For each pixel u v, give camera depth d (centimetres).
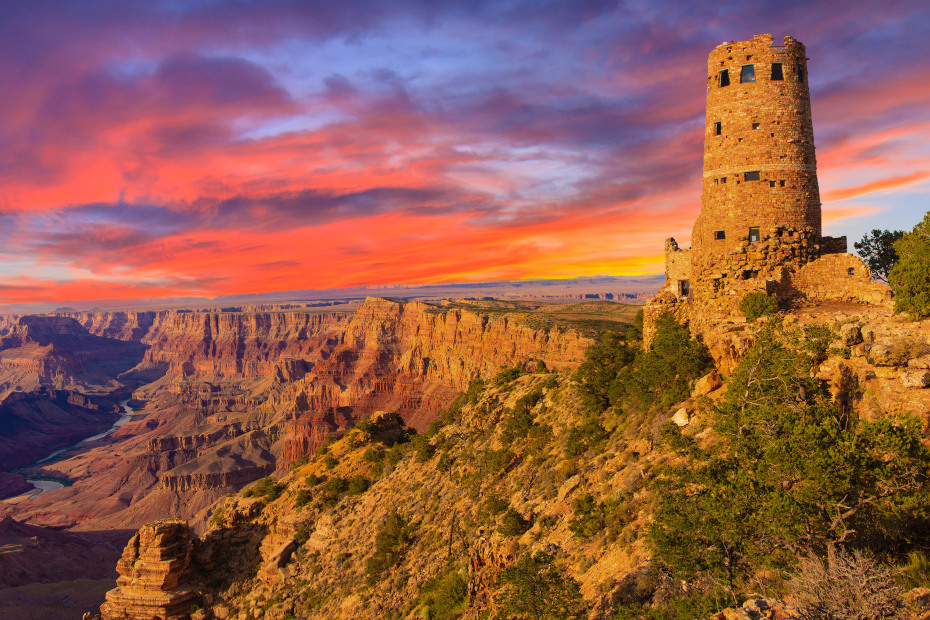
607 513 3278
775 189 4062
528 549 3588
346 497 8256
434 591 4728
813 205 4094
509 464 5847
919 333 2650
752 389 2806
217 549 8556
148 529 8119
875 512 2116
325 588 6631
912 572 1930
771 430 2461
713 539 2208
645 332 5347
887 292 3462
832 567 1759
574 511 3578
